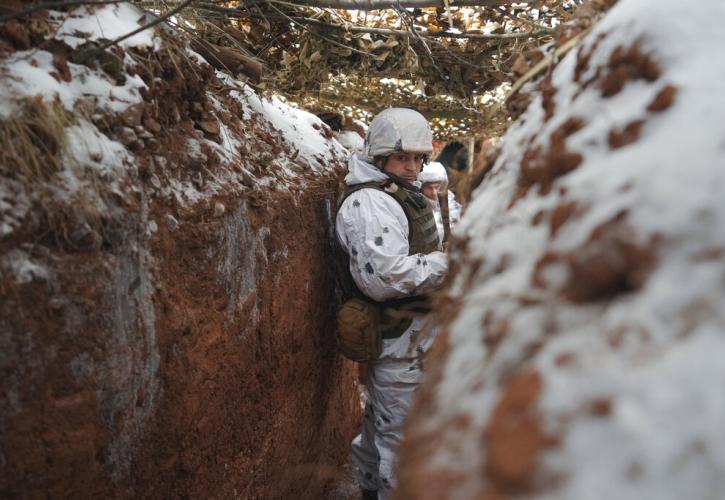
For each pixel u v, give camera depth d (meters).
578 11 1.16
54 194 1.17
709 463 0.42
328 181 2.76
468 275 0.82
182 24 2.09
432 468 0.54
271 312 2.10
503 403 0.51
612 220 0.59
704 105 0.63
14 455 1.08
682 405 0.44
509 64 2.58
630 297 0.54
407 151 2.33
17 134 1.16
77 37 1.49
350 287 2.52
